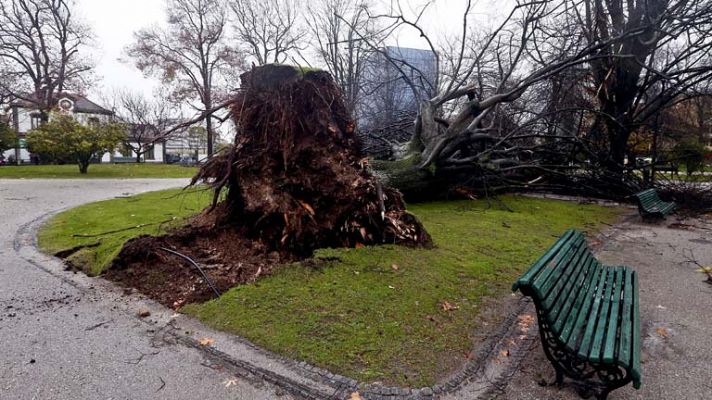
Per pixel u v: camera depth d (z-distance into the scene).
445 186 10.63
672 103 12.46
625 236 6.97
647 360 2.83
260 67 4.87
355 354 2.68
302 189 4.68
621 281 3.54
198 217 5.12
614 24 12.28
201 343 2.84
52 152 17.30
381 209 4.84
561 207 9.82
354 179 4.80
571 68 12.36
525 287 2.29
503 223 7.20
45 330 3.06
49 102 27.92
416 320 3.18
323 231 4.65
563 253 3.08
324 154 4.78
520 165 10.95
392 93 17.42
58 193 10.98
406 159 9.45
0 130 22.67
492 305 3.59
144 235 4.49
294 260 4.40
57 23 28.52
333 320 3.11
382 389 2.34
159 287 3.83
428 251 4.89
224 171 4.93
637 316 2.77
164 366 2.59
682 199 10.54
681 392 2.43
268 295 3.51
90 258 4.62
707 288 4.37
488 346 2.88
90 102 37.72
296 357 2.65
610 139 12.30
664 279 4.67
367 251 4.56
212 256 4.34
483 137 10.45
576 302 2.98
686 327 3.39
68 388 2.35
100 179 15.95
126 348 2.81
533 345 2.94
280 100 4.73
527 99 13.52
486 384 2.45
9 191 11.26
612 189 11.69
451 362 2.65
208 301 3.47
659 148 13.39
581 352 2.28
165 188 12.62
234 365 2.59
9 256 4.89
